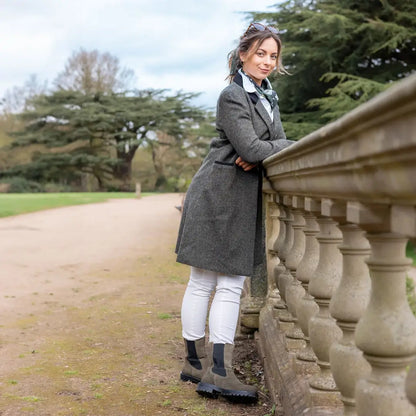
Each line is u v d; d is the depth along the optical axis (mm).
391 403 1354
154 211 21703
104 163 60594
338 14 18188
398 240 1334
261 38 2945
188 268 7438
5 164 62062
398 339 1328
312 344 2053
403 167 994
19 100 65125
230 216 2932
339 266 1973
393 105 910
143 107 61281
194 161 59344
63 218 17875
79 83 63750
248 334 4059
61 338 3939
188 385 3070
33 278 6578
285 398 2408
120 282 6344
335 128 1226
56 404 2738
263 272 4047
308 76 20125
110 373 3219
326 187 1576
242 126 2840
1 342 3812
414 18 17891
